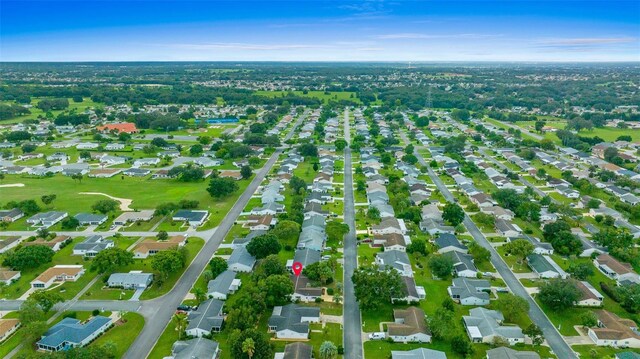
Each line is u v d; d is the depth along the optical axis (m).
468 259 165.88
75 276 153.50
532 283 153.75
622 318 133.25
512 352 113.00
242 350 108.94
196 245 180.25
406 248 176.62
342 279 154.75
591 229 195.38
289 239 186.12
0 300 140.62
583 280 154.12
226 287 144.12
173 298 142.75
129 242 182.00
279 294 137.88
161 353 116.88
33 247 162.00
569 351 119.94
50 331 121.19
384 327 129.25
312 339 123.56
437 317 125.38
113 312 134.75
